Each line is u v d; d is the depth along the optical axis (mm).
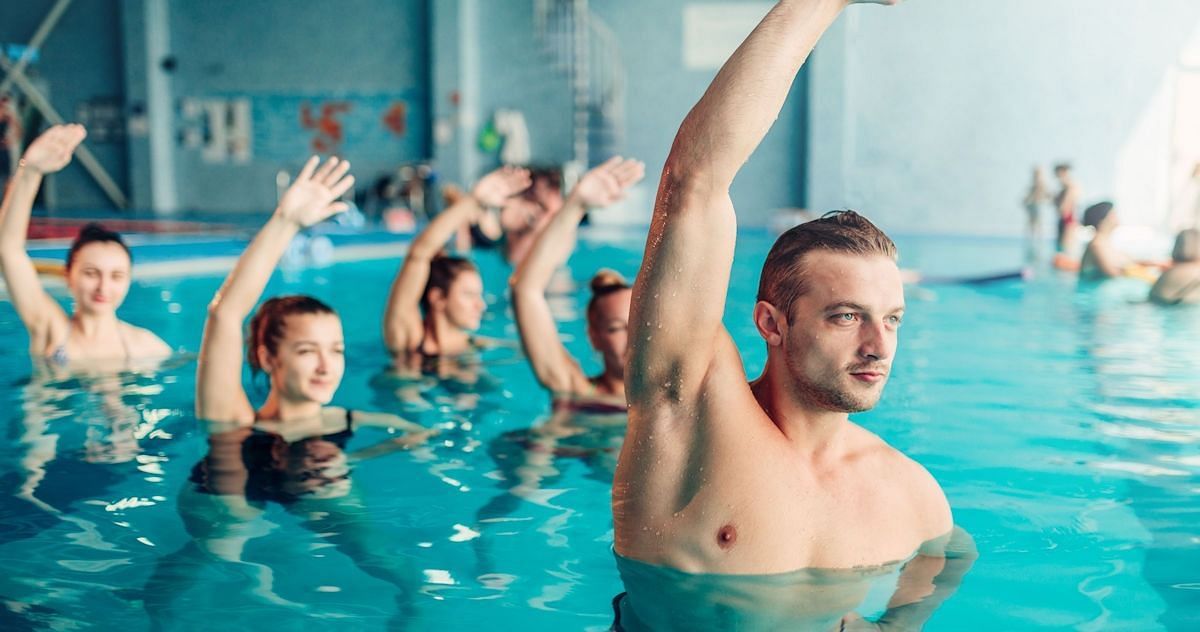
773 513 1593
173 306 6062
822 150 15023
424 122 17000
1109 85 14172
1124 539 1999
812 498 1622
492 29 16344
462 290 4352
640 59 15859
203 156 18094
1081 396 3529
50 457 2643
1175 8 13836
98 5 18062
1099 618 1589
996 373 3988
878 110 15031
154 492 2348
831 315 1520
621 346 3416
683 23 15656
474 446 2820
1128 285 7012
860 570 1633
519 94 16406
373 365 4086
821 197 15094
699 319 1517
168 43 18000
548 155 16422
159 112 17969
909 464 1770
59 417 3076
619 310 3398
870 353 1516
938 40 14711
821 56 14867
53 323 3947
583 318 5613
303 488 2389
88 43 18172
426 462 2639
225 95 17891
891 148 15055
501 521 2141
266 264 2793
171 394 3391
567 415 3203
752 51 1447
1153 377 3867
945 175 14906
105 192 18375
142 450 2703
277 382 2939
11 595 1728
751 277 7820
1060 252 10297
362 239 11359
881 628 1486
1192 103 13945
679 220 1476
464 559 1900
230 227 12812
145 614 1646
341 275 8133
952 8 14602
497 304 6211
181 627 1593
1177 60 13914
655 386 1593
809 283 1533
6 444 2770
